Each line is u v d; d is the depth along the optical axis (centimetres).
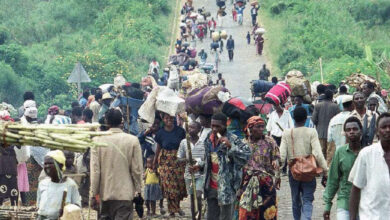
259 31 10706
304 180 2312
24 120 2967
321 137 3506
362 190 1495
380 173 1462
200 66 9044
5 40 11419
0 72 8888
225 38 10375
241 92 8750
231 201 2114
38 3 13275
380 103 3438
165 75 7262
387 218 1457
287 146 2344
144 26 12131
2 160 2675
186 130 2317
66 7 12950
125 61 10550
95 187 2083
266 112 3816
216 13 13188
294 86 3866
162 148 2597
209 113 2705
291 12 12669
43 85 9225
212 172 2211
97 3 13300
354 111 2978
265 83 4316
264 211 2147
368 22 12119
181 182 2594
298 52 10462
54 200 1902
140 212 2442
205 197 2228
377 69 5734
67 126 1481
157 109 2603
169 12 13525
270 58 10638
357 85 4244
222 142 2089
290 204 2872
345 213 1839
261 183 2141
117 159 2077
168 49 11688
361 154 1488
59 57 9900
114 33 12094
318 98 3769
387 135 1455
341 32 11838
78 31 12350
